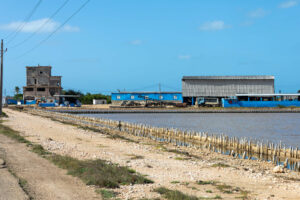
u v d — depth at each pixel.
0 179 13.49
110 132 44.91
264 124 66.88
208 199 12.02
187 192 13.08
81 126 51.09
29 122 53.53
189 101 121.50
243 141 30.61
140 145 30.47
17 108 110.69
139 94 119.38
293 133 51.31
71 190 12.33
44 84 136.88
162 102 119.31
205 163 21.06
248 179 16.38
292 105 114.44
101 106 130.00
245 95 115.62
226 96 120.44
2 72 63.41
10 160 18.16
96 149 25.66
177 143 37.03
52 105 125.31
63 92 158.75
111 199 11.37
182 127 60.59
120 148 27.12
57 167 16.58
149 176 16.11
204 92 120.50
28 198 10.88
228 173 17.83
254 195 13.00
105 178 13.74
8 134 32.06
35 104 132.00
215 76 122.12
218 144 33.38
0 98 64.44
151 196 12.05
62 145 26.66
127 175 15.07
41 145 25.72
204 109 109.88
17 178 13.75
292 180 17.06
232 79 121.81
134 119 81.06
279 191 13.91
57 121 60.97
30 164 17.20
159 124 67.00
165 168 18.64
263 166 22.81
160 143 34.69
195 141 37.16
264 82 122.00
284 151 26.47
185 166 19.61
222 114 99.50
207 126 62.78
